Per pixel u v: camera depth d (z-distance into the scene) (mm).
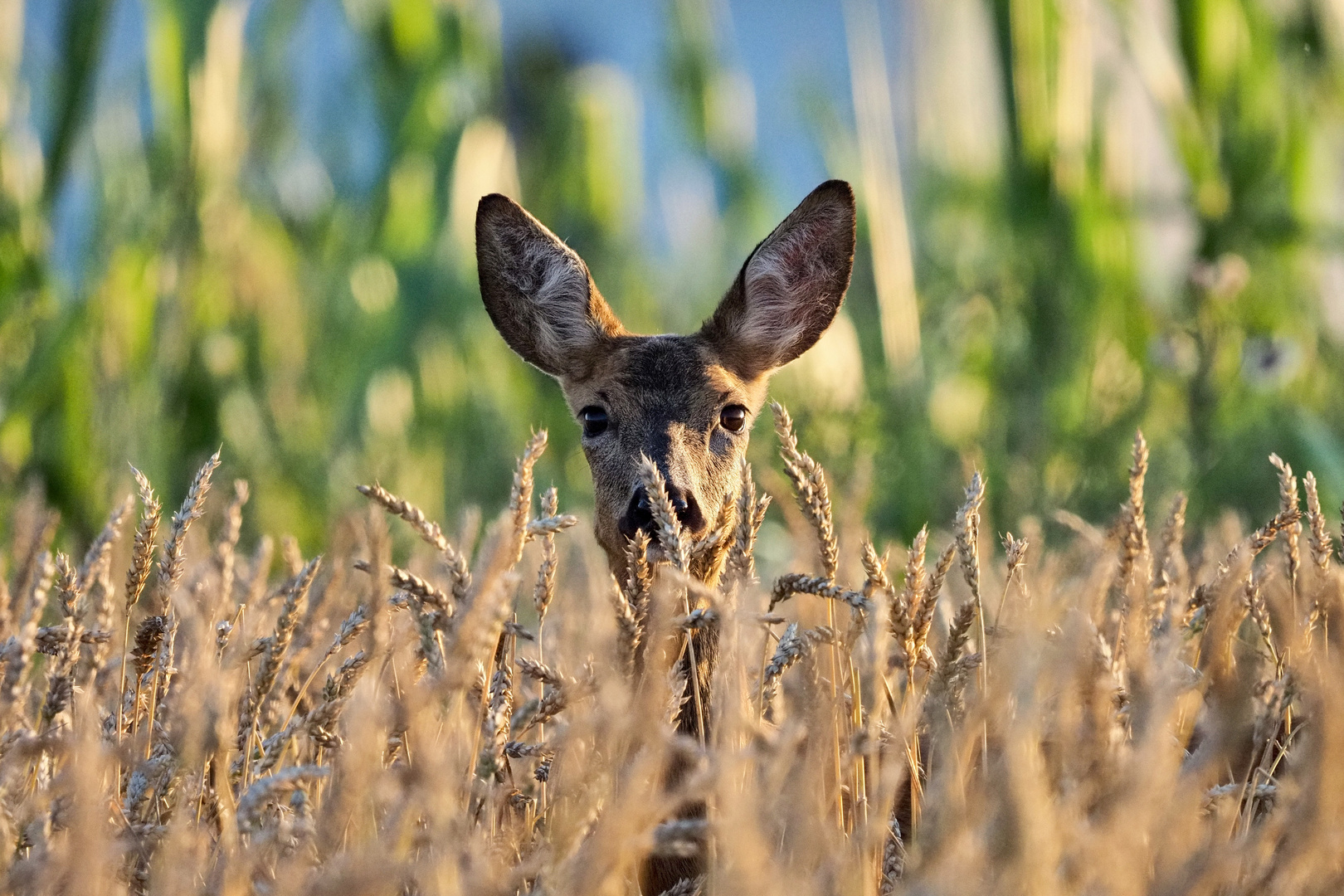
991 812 4496
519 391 18906
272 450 16406
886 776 4914
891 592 5883
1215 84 15250
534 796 5930
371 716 4637
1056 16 15656
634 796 4418
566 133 22656
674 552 5898
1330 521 11805
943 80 18984
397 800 5129
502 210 10141
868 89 16344
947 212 18797
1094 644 5016
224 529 6531
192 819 5535
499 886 4645
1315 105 15539
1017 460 14516
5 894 4605
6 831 4754
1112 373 15453
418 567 9258
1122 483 13562
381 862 4266
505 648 6152
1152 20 16078
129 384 14055
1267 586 6488
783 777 5047
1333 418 14617
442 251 17594
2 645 5672
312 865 4750
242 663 6000
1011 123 15719
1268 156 15203
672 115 21859
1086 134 15953
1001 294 16125
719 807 5258
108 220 14742
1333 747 4387
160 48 14969
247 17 16812
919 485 14148
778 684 5965
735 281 9992
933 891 4070
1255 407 13773
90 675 6426
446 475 17484
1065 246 15617
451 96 17812
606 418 9297
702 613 5816
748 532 6242
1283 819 4797
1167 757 4680
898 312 15719
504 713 5840
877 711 5074
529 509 5684
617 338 9867
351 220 18344
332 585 7176
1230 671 5387
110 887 4703
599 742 5234
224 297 16312
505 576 4734
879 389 15008
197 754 5070
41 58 15055
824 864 4766
